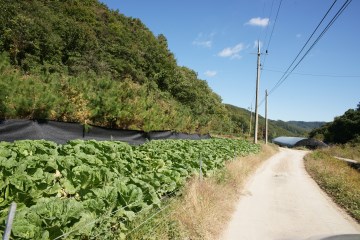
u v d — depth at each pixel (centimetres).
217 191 990
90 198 615
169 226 632
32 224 441
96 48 5600
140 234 564
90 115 1792
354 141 7212
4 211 486
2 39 3903
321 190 1466
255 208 1029
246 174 1652
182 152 1438
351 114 8375
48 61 4312
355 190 1299
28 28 4306
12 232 413
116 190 629
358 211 1020
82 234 493
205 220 737
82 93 1839
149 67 6488
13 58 3838
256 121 3919
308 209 1069
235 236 752
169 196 859
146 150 1344
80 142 1205
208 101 7844
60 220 472
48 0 6788
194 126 3409
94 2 8438
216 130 5850
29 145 992
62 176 773
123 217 592
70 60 4688
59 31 5106
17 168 695
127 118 2025
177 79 6462
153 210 690
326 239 629
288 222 898
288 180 1708
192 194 820
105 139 1633
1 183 607
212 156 1515
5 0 4950
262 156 3109
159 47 8788
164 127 2664
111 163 955
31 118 1344
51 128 1338
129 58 6134
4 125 1165
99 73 4709
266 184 1512
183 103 6056
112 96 1991
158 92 5481
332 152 5103
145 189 707
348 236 643
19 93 1367
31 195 600
